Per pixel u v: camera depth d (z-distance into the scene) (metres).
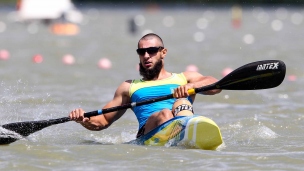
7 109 34.31
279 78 25.72
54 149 23.92
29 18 140.38
